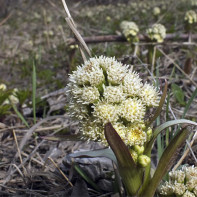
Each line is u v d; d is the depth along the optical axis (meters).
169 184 0.24
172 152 0.22
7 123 0.46
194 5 0.97
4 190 0.31
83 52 0.32
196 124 0.22
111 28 0.92
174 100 0.44
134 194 0.23
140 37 0.63
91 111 0.22
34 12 1.40
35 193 0.29
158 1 1.33
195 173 0.24
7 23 1.29
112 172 0.30
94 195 0.29
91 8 1.23
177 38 0.68
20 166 0.33
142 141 0.21
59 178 0.29
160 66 0.57
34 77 0.39
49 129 0.41
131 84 0.21
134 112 0.21
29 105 0.49
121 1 1.41
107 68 0.22
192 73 0.53
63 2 0.32
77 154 0.26
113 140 0.20
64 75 0.64
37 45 0.93
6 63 0.78
